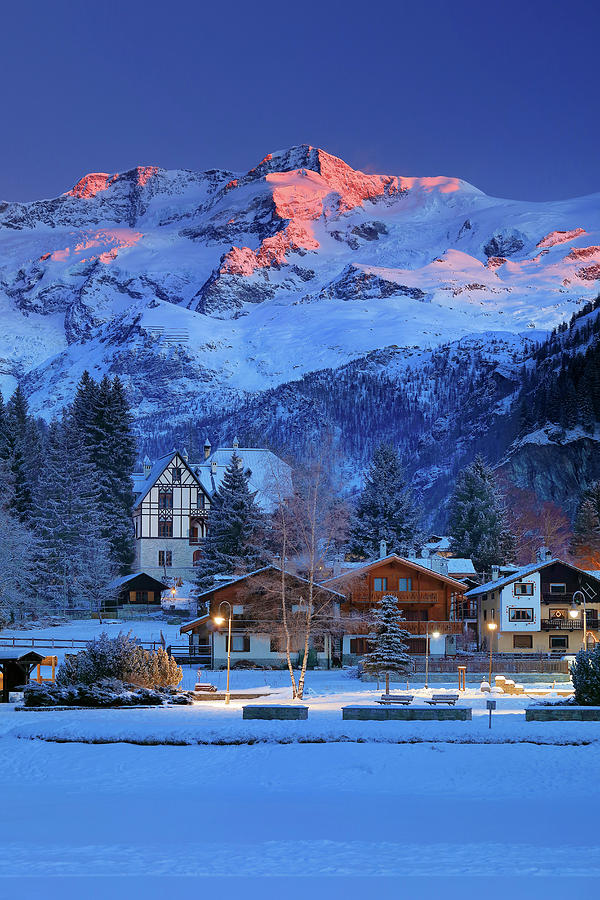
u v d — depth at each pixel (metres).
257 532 112.44
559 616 99.06
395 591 95.62
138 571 140.62
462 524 138.75
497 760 40.78
